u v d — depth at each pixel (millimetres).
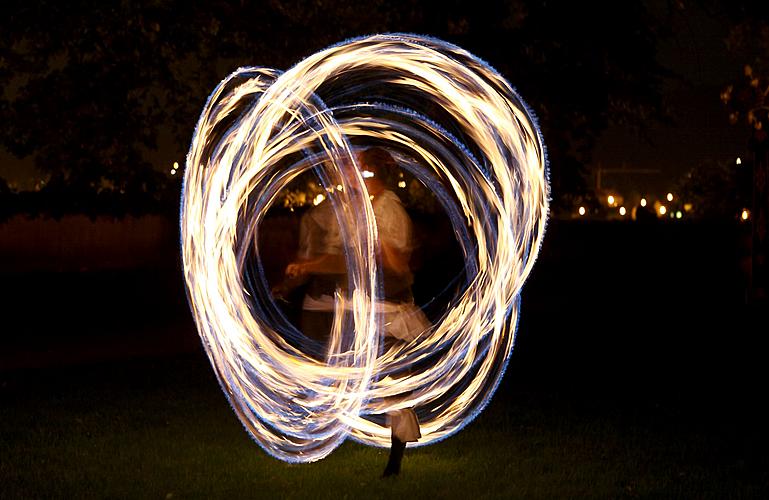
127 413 8250
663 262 26984
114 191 21469
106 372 10281
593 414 8344
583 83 18609
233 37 18844
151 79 19250
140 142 19953
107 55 18734
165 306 16625
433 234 21422
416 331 6605
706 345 12352
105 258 21391
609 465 6777
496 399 8898
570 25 18359
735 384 9711
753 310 16312
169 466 6672
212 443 7309
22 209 20500
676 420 8148
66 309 16141
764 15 18062
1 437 7449
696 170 38406
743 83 17031
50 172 20109
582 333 13430
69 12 18000
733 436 7609
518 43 18344
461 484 6324
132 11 18141
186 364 10820
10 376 10055
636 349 11969
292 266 6633
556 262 26812
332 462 6855
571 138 19781
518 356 11367
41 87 18969
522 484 6340
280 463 6793
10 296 17234
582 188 20062
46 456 6914
